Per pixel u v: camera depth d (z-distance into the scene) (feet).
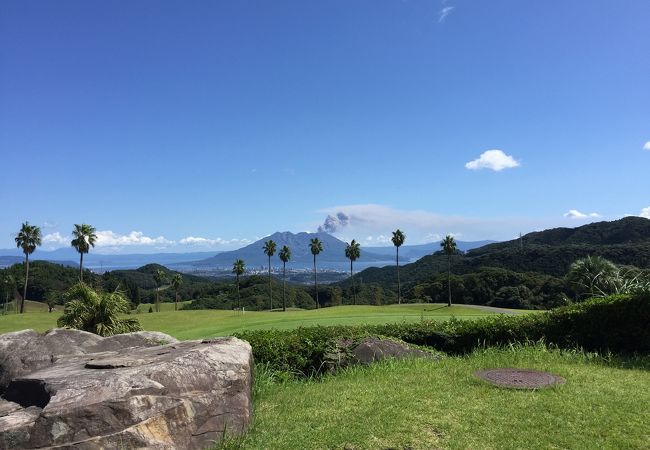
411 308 191.83
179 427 16.58
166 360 18.71
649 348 31.65
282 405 22.47
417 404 21.17
